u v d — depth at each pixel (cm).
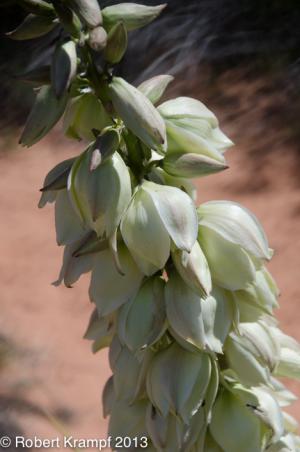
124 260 96
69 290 264
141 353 99
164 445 99
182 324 95
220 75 361
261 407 100
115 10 92
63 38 91
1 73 403
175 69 371
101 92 93
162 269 98
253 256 96
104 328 103
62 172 95
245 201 282
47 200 97
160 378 97
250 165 300
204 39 378
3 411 209
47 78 92
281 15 377
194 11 389
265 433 101
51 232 297
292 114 324
